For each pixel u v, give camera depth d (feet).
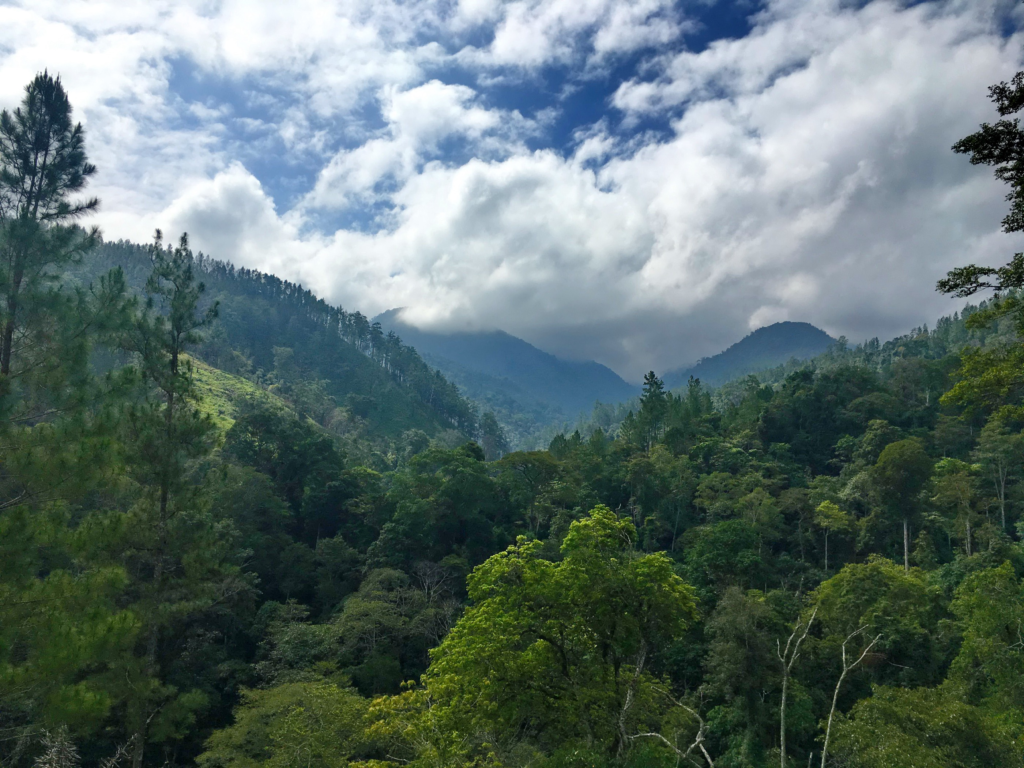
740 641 101.55
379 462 323.37
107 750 87.40
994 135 38.14
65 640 41.19
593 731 57.57
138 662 65.00
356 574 142.31
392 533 148.56
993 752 58.49
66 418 47.37
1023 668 72.33
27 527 42.09
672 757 47.03
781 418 253.85
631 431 282.97
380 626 114.32
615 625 60.18
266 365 561.84
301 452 174.50
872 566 114.42
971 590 84.12
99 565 50.34
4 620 40.60
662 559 63.62
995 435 174.60
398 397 580.30
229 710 102.37
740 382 506.07
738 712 96.22
